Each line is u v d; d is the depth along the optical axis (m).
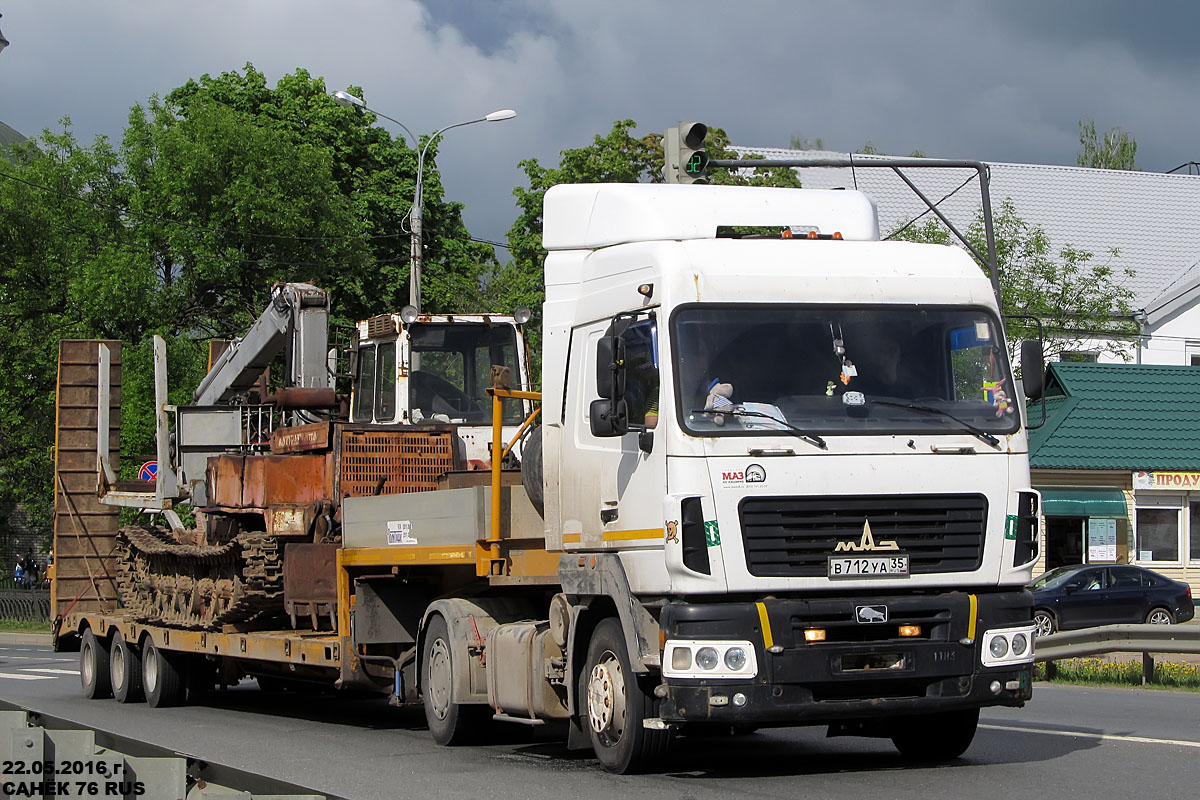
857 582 14.72
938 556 15.01
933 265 16.06
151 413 57.53
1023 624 15.23
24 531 75.19
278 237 62.78
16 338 64.94
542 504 18.00
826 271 15.70
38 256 66.38
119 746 9.77
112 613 31.16
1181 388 58.31
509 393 18.81
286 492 23.97
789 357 15.21
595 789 14.84
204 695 28.12
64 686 33.88
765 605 14.42
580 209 17.73
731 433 14.73
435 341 25.03
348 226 65.62
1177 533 56.66
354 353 26.19
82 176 66.12
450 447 23.80
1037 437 55.97
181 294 63.25
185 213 63.03
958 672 14.82
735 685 14.25
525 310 25.44
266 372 31.12
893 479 14.94
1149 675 31.02
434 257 76.19
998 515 15.25
